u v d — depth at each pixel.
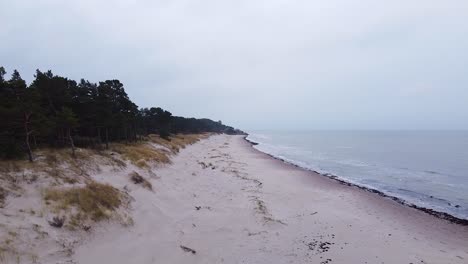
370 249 16.44
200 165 41.06
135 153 31.14
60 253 12.36
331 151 83.00
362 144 109.75
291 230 18.61
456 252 16.69
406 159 62.00
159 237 16.06
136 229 16.38
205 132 154.50
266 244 16.31
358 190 32.09
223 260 14.25
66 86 32.28
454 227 21.06
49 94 28.91
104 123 32.09
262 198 25.72
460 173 44.94
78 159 21.67
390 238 18.25
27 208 13.75
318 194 29.20
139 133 53.84
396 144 107.38
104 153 26.31
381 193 31.28
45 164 18.53
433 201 28.84
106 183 19.89
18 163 17.36
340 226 19.83
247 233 17.53
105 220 15.69
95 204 16.34
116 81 41.06
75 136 31.02
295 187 31.95
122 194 19.11
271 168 46.03
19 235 11.95
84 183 18.09
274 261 14.46
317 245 16.59
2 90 22.30
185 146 63.44
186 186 27.41
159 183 25.50
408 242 17.80
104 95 34.22
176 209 20.98
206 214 20.44
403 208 25.55
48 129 22.12
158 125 77.06
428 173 45.03
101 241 14.30
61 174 17.94
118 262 13.06
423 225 21.25
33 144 25.03
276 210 22.66
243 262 14.16
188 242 15.88
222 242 16.22
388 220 21.97
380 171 47.09
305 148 94.62
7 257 10.82
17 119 18.72
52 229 13.24
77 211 15.09
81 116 31.81
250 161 53.44
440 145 100.56
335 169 49.16
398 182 38.34
